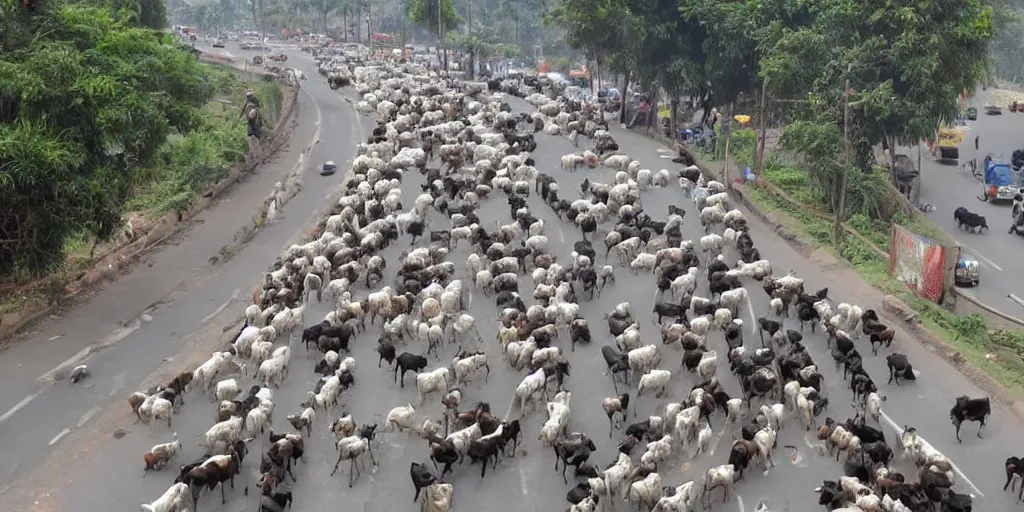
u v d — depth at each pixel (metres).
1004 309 38.62
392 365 30.16
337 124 70.62
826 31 51.47
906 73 46.28
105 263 39.12
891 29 48.38
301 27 169.38
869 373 29.38
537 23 149.00
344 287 35.06
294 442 24.00
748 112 70.06
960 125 83.94
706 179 51.19
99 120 33.72
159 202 46.66
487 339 32.06
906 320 32.38
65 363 30.58
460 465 24.70
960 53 47.03
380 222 41.03
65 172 31.92
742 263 36.41
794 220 43.69
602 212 41.91
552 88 82.19
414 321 31.97
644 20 62.97
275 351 29.23
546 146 58.41
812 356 30.41
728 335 30.42
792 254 40.31
